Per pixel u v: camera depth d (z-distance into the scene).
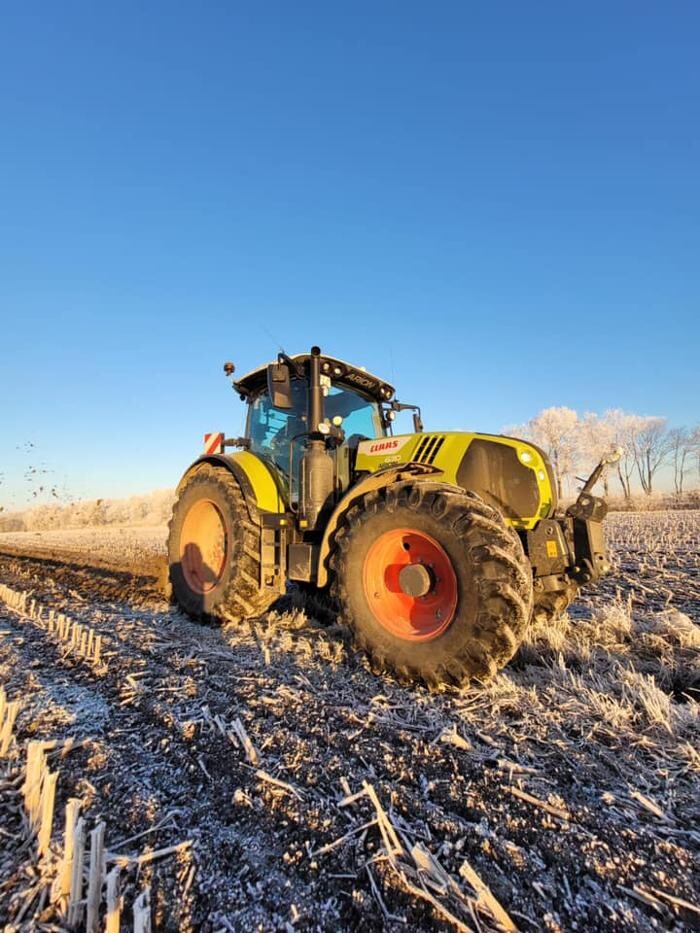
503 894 1.30
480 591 2.60
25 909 1.24
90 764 1.92
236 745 2.05
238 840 1.49
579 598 4.96
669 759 1.93
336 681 2.81
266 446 5.08
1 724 2.14
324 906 1.25
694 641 3.31
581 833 1.52
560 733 2.14
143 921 1.14
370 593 3.06
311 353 4.23
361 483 3.32
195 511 4.88
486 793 1.73
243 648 3.50
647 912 1.24
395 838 1.47
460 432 3.53
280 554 4.12
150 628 4.12
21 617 4.56
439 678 2.65
